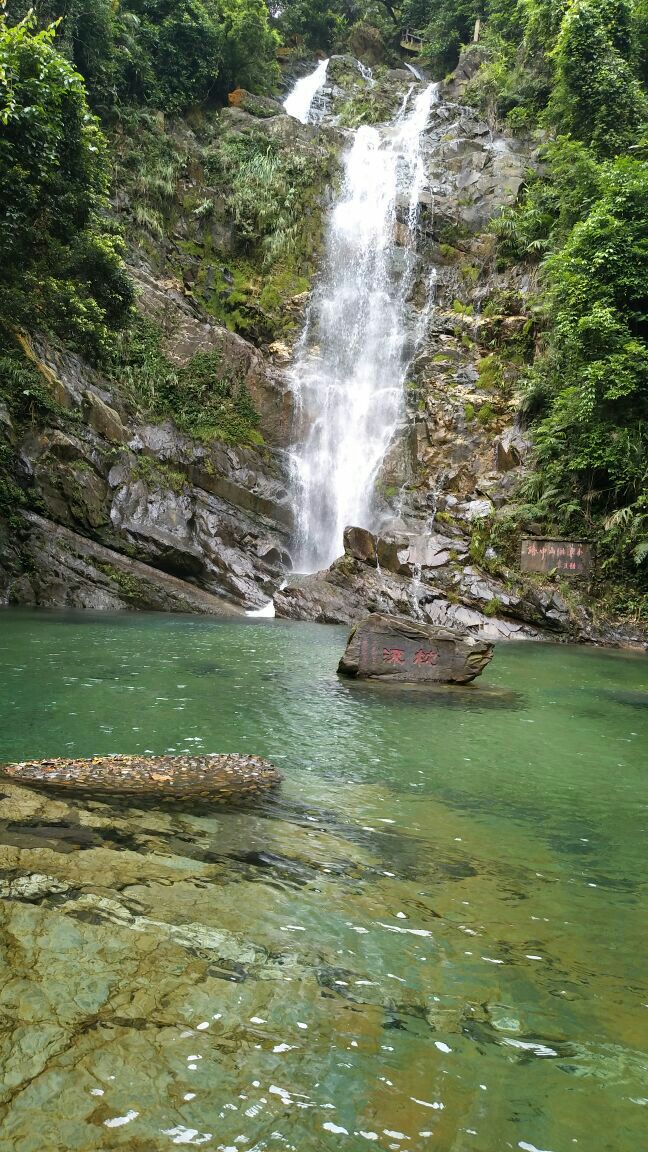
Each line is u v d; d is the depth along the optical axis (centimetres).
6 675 766
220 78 3278
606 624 1681
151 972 219
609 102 2309
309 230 2745
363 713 700
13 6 2122
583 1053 205
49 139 1462
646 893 325
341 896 295
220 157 2812
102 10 2420
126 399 1906
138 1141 157
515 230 2523
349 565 1689
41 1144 153
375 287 2628
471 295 2588
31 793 379
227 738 565
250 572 1789
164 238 2523
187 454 1920
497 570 1783
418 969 244
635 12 2447
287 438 2186
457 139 3067
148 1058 182
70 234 1802
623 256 1833
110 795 392
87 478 1641
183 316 2255
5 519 1523
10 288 1616
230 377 2198
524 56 3117
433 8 4191
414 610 1644
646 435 1733
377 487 2134
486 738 635
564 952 265
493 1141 168
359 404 2312
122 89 2752
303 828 374
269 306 2562
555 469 1848
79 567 1570
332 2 4303
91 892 268
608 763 570
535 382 2022
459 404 2208
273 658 998
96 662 878
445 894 309
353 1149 161
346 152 3069
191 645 1077
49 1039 184
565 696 882
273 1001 214
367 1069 190
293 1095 177
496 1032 212
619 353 1773
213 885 290
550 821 423
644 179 1839
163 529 1722
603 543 1752
